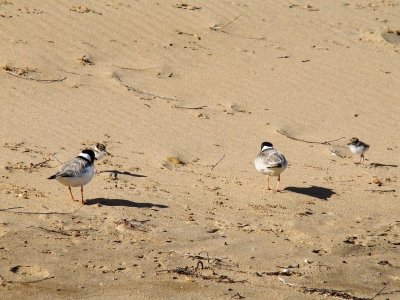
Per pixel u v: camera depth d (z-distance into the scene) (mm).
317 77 22859
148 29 23625
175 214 14711
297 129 20344
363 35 25516
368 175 18281
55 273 11844
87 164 14406
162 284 11773
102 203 14820
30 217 13766
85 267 12125
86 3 24203
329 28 25578
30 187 15289
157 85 21281
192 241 13594
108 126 18969
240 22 24891
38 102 19516
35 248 12594
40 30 22469
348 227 15117
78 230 13445
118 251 12805
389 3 27922
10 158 16641
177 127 19469
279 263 13102
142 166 17250
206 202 15617
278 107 21203
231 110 20719
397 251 14219
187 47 23219
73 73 21062
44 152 17188
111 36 22953
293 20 25594
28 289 11297
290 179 17547
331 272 12992
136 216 14297
